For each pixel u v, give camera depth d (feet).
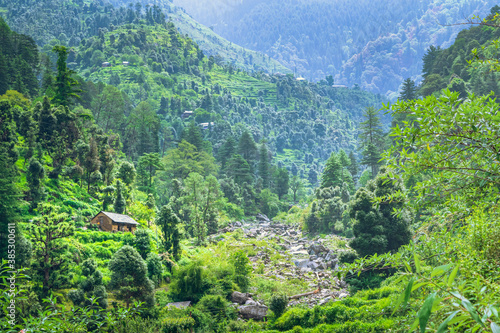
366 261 31.58
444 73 496.64
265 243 295.89
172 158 514.27
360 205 195.62
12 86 488.02
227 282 193.16
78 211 256.93
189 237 319.27
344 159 476.95
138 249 222.48
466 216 30.91
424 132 24.98
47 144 309.63
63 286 162.81
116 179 331.16
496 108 24.61
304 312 143.54
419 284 13.56
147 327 131.75
